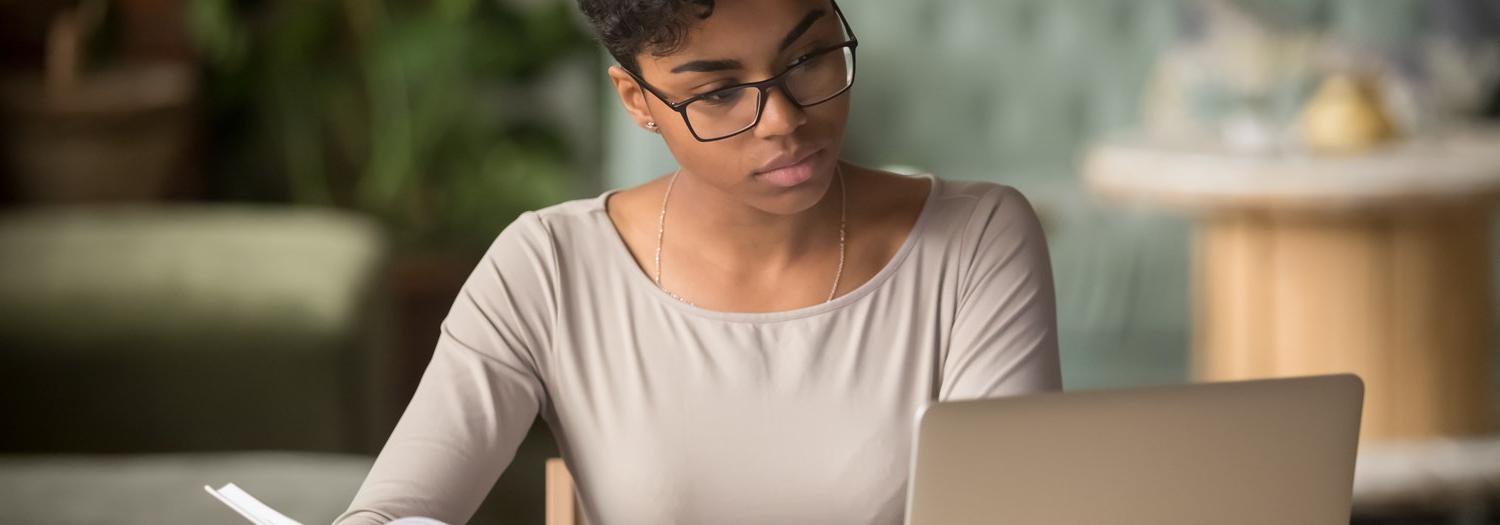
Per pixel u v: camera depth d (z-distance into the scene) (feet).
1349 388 4.41
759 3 5.13
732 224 5.99
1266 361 14.79
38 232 12.68
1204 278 15.76
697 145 5.36
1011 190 6.24
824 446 5.87
